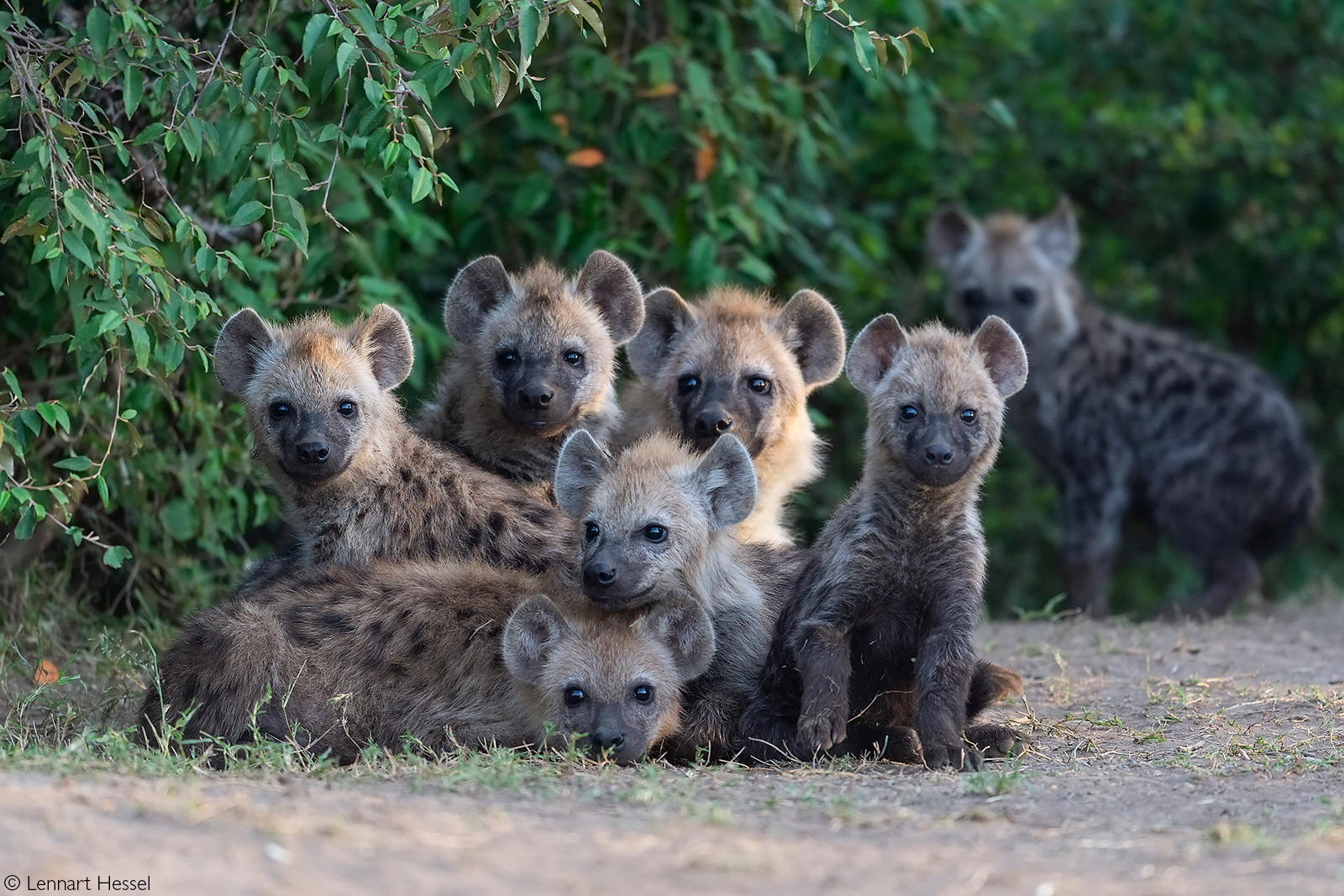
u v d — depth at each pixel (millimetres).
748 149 16094
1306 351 22281
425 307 17016
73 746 8281
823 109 16953
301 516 11203
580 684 9250
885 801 7836
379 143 9898
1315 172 20875
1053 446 18906
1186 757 9062
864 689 10211
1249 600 18797
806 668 9508
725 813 7055
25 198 10055
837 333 13234
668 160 16219
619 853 6328
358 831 6398
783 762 9414
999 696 10266
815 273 18250
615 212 16328
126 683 11227
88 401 12500
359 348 11367
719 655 10219
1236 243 21656
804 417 13305
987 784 8102
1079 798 7910
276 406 10953
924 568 9984
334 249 14336
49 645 12828
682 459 10336
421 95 9797
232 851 5980
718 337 12805
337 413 10930
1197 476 18156
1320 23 20969
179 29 12281
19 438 9922
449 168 16219
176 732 8836
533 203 15508
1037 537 21266
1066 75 21375
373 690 9484
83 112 10820
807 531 20125
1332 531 21969
